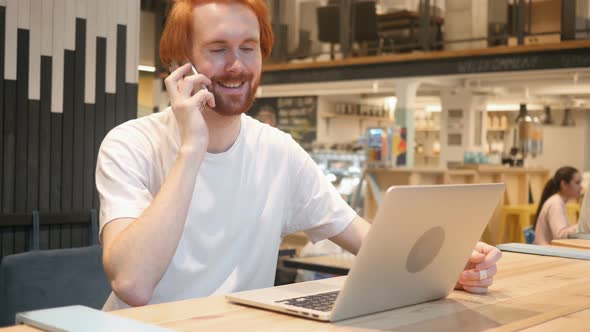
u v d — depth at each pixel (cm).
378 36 1019
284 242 713
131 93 346
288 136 189
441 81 1066
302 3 1089
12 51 303
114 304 165
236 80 161
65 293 265
